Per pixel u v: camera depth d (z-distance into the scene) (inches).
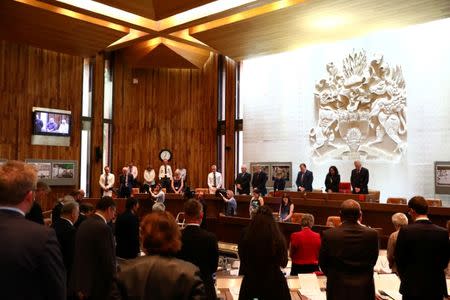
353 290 121.3
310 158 531.2
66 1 390.9
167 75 621.3
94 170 563.2
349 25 417.1
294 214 381.4
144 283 69.5
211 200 510.9
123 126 596.4
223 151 623.2
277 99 567.2
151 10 413.4
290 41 467.8
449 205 423.5
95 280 146.1
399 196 456.4
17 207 77.0
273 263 108.2
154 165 607.5
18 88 512.4
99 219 153.9
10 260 70.0
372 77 481.4
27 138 516.4
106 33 455.8
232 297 129.2
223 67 631.2
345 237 124.2
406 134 454.9
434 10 377.7
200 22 426.9
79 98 560.7
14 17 412.8
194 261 124.0
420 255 128.8
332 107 514.0
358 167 418.3
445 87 432.1
